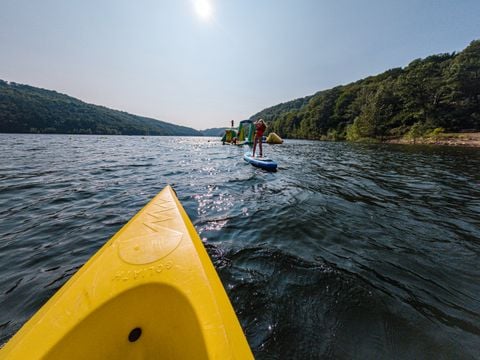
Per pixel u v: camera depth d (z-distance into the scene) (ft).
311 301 5.56
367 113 113.09
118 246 5.39
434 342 4.51
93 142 93.15
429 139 81.35
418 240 9.04
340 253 7.96
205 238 9.02
